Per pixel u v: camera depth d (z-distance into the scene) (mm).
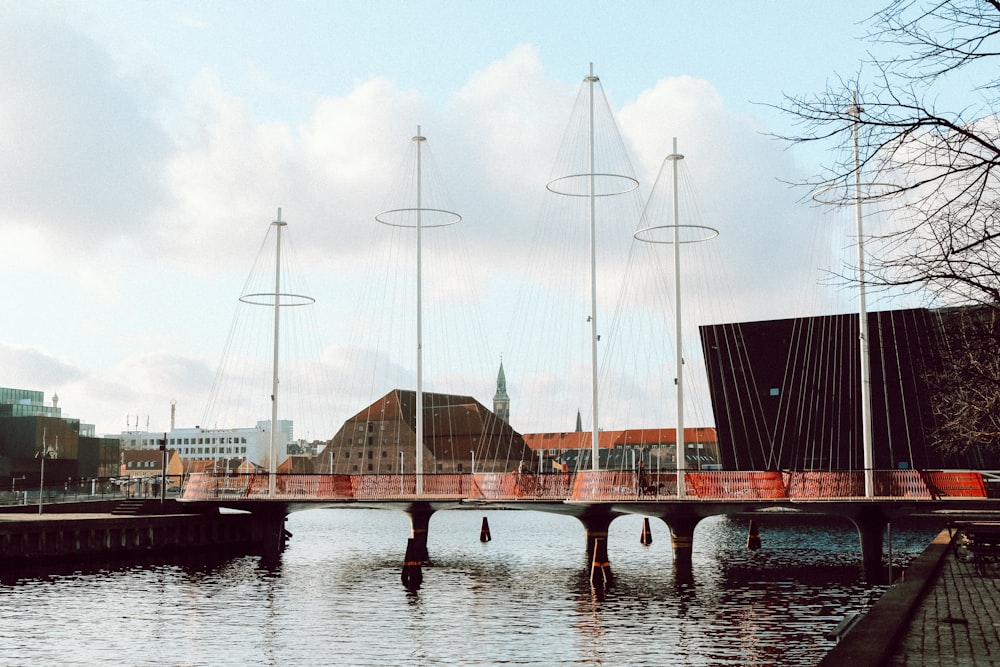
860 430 72250
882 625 13055
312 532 78125
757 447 76812
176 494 83875
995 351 11156
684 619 29438
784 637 26250
